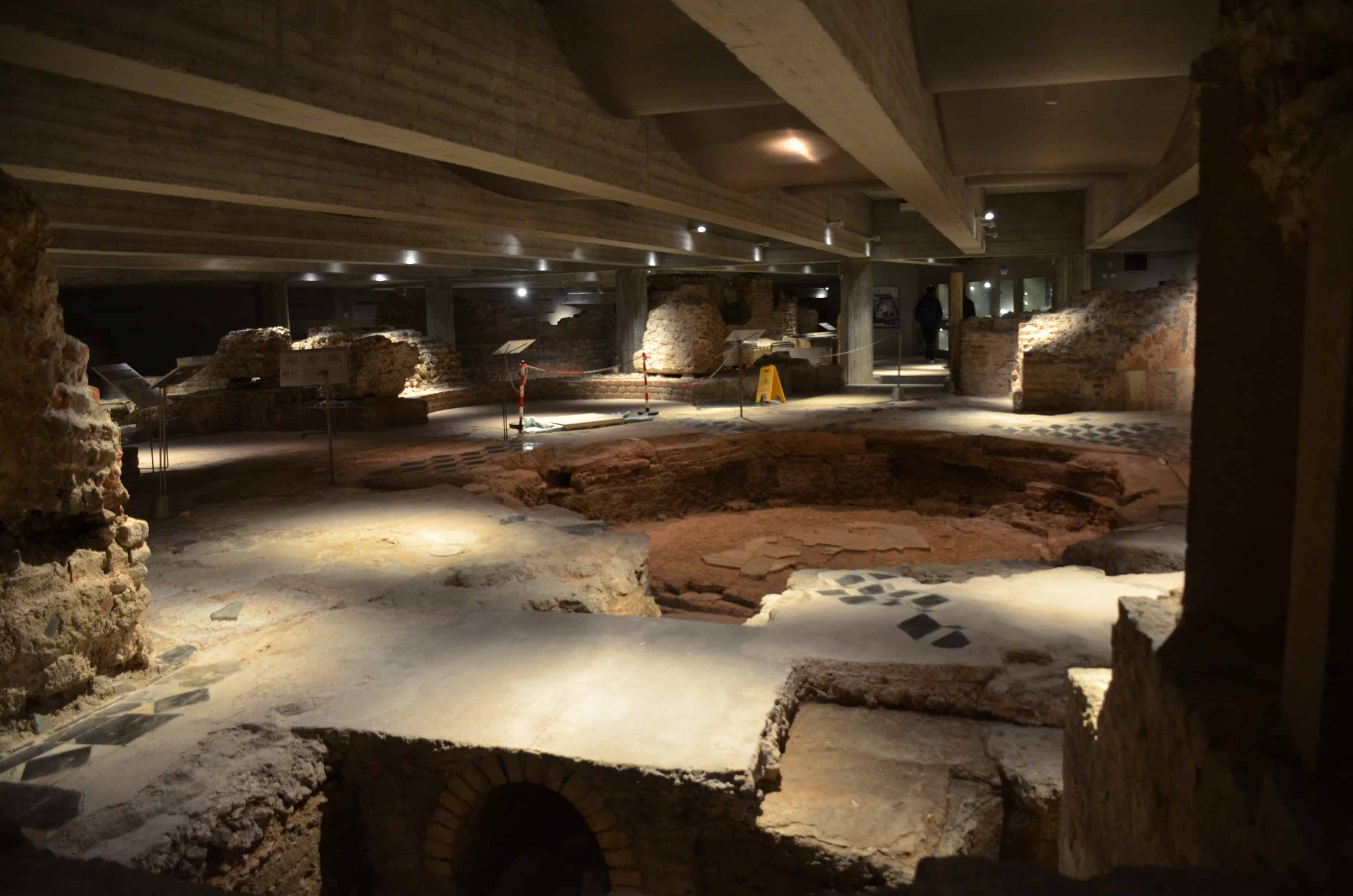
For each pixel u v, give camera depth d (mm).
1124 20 8625
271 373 19203
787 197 18125
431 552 8375
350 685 5086
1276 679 2453
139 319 30781
